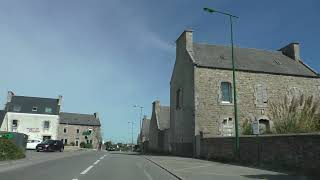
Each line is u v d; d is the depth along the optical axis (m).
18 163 21.11
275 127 26.05
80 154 38.53
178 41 43.41
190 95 38.09
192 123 36.97
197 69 37.41
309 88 40.16
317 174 16.52
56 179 13.37
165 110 64.75
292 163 18.80
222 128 36.84
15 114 72.19
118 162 25.52
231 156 26.72
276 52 44.03
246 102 37.81
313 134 17.19
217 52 40.50
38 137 72.12
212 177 15.51
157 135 61.00
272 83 39.00
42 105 74.56
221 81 37.69
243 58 40.50
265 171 18.56
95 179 13.88
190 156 36.59
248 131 30.81
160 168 20.95
